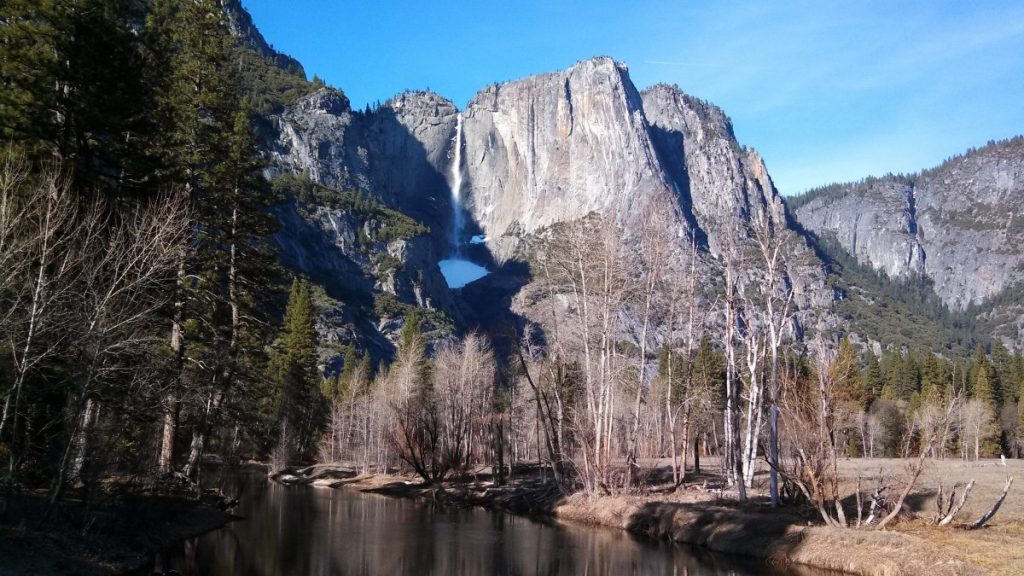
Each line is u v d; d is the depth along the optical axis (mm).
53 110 28328
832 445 29250
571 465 47719
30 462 23734
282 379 77812
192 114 36938
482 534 35719
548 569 26922
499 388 70188
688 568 26969
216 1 39188
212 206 37250
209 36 38875
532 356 50938
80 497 24562
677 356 53812
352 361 129000
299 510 45188
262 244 41781
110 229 26812
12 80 26938
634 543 32906
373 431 80000
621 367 44969
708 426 57719
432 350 167000
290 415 79062
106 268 25375
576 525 39312
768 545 28688
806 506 32188
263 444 66125
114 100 29000
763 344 39812
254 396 44250
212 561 25875
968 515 30844
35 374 22938
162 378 27547
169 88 36094
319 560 27578
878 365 112562
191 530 31188
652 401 67938
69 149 28422
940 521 28594
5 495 21719
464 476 61875
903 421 84500
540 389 52281
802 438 29562
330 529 36594
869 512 29672
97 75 28656
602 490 43000
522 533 36094
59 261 23688
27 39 27625
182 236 30094
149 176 31359
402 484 63188
